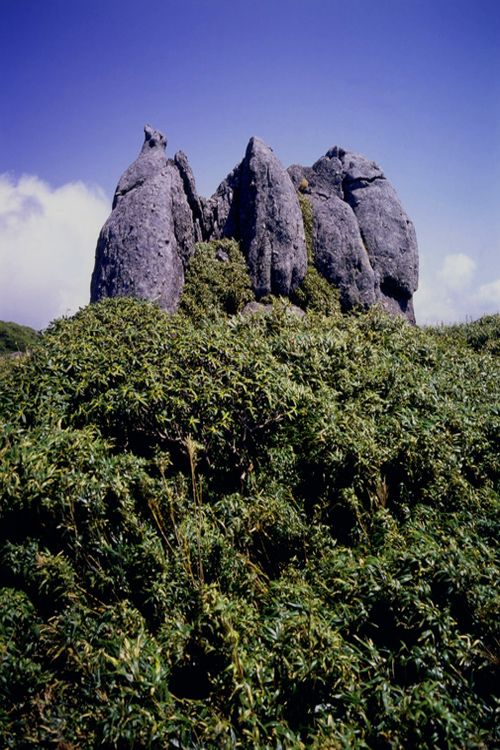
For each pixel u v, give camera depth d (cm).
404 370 937
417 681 406
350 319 1191
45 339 911
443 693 385
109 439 659
